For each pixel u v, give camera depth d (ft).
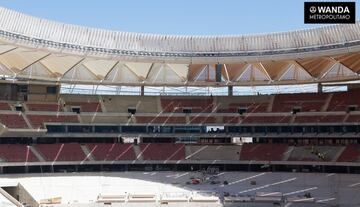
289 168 212.23
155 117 242.78
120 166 217.97
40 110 231.91
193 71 231.30
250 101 250.37
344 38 181.57
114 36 198.39
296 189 194.70
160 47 203.62
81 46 191.93
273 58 198.59
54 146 219.41
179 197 188.65
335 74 222.89
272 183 201.87
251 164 216.95
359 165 195.83
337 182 194.59
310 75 225.15
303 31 191.01
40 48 182.29
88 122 232.94
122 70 228.22
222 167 220.02
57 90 245.04
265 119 234.99
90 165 214.90
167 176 212.84
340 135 217.77
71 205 178.81
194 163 220.43
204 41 204.13
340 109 225.97
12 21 171.73
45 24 181.78
